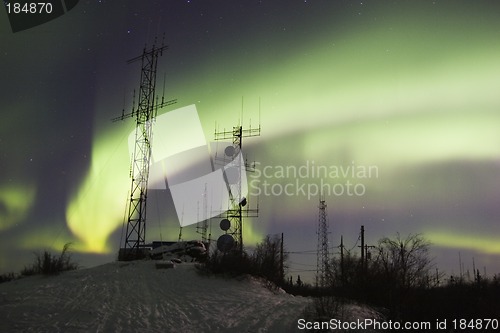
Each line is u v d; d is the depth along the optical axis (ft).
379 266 63.93
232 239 83.82
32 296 54.29
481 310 56.18
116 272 73.51
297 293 81.66
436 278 63.21
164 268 77.00
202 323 46.68
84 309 49.24
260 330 43.73
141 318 47.42
